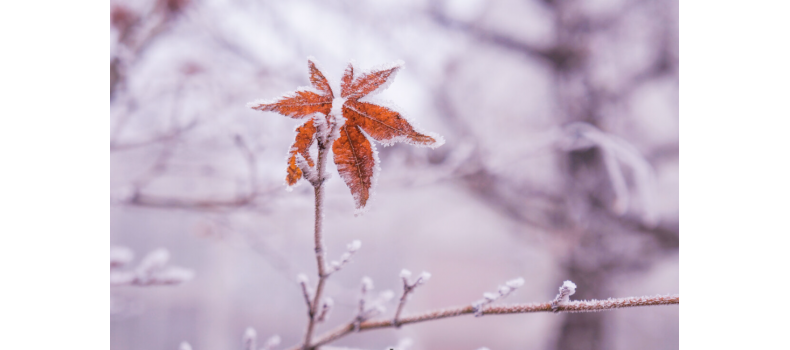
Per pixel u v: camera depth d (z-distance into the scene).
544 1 1.91
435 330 3.80
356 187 0.38
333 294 1.03
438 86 1.59
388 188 1.09
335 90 0.38
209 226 1.14
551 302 0.44
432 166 1.16
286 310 3.99
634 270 1.88
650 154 1.82
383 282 3.73
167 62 0.99
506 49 1.85
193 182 1.10
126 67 0.80
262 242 1.05
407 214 2.83
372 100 0.38
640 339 2.20
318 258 0.45
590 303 0.44
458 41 1.60
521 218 1.86
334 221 1.32
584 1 1.90
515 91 2.05
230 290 3.89
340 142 0.38
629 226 1.75
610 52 1.91
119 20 0.80
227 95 1.04
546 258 2.37
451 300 3.89
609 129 1.76
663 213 1.78
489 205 1.90
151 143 0.91
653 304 0.43
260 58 1.11
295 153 0.39
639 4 1.87
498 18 1.86
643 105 1.89
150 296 3.36
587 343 1.95
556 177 1.92
